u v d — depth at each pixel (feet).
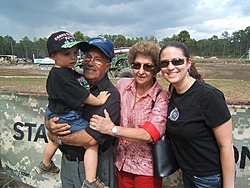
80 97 6.04
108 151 7.03
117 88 7.45
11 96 10.07
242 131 7.82
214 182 6.05
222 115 5.50
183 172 6.70
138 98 6.95
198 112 5.68
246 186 8.10
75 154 6.70
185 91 5.95
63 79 6.16
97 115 6.18
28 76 54.54
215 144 5.88
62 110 6.32
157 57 6.42
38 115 9.78
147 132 6.14
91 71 6.56
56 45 6.28
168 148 6.57
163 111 6.42
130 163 6.95
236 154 7.96
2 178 11.72
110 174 7.16
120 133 6.03
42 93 9.57
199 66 98.73
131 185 7.26
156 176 6.54
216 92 5.62
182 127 5.90
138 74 6.53
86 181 6.40
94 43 6.31
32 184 10.44
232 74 59.88
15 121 10.22
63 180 7.29
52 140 6.84
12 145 10.54
